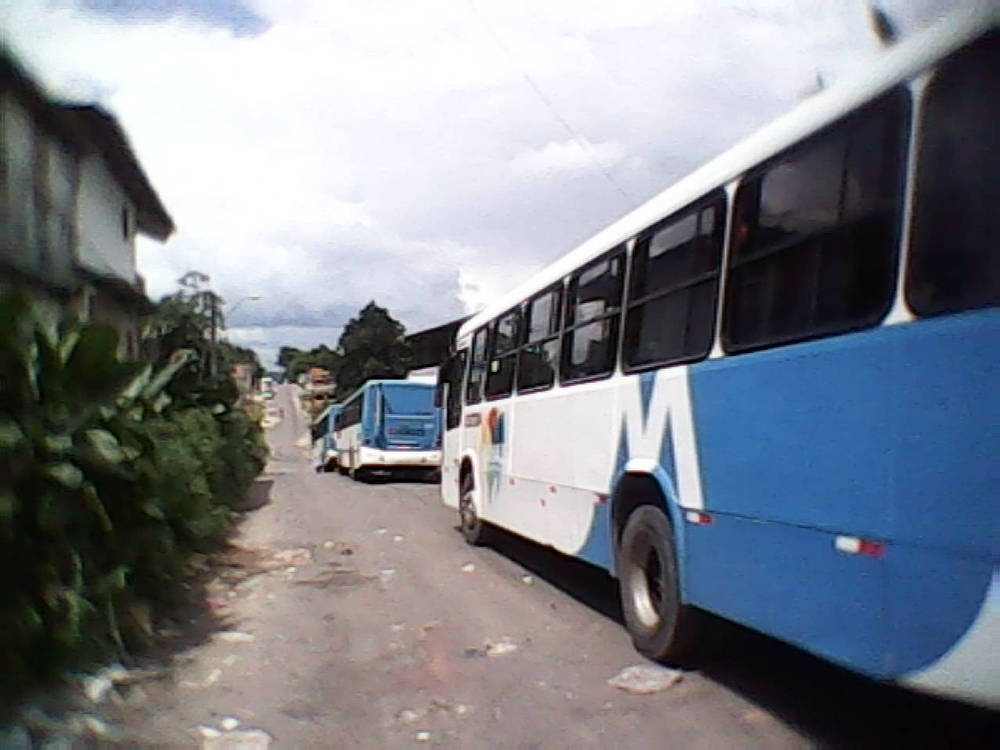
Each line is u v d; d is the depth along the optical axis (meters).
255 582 9.70
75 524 5.66
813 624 4.36
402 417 28.11
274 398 112.31
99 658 5.79
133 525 6.43
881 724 5.16
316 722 5.28
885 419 3.92
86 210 16.94
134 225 20.81
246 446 18.33
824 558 4.29
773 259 4.91
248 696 5.75
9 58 12.25
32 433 5.37
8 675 4.85
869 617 3.97
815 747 4.82
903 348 3.83
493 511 10.98
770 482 4.77
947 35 3.76
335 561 11.11
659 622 6.17
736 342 5.23
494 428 11.00
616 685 5.87
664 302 6.26
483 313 12.09
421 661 6.54
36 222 14.42
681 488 5.82
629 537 6.62
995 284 3.47
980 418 3.47
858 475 4.07
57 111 14.30
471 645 6.96
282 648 6.94
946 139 3.73
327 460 38.78
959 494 3.53
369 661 6.56
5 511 4.91
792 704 5.48
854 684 5.86
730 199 5.44
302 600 8.76
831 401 4.29
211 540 10.75
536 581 9.72
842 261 4.30
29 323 5.67
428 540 13.03
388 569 10.51
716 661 6.08
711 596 5.41
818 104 4.63
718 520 5.33
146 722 5.20
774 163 4.98
